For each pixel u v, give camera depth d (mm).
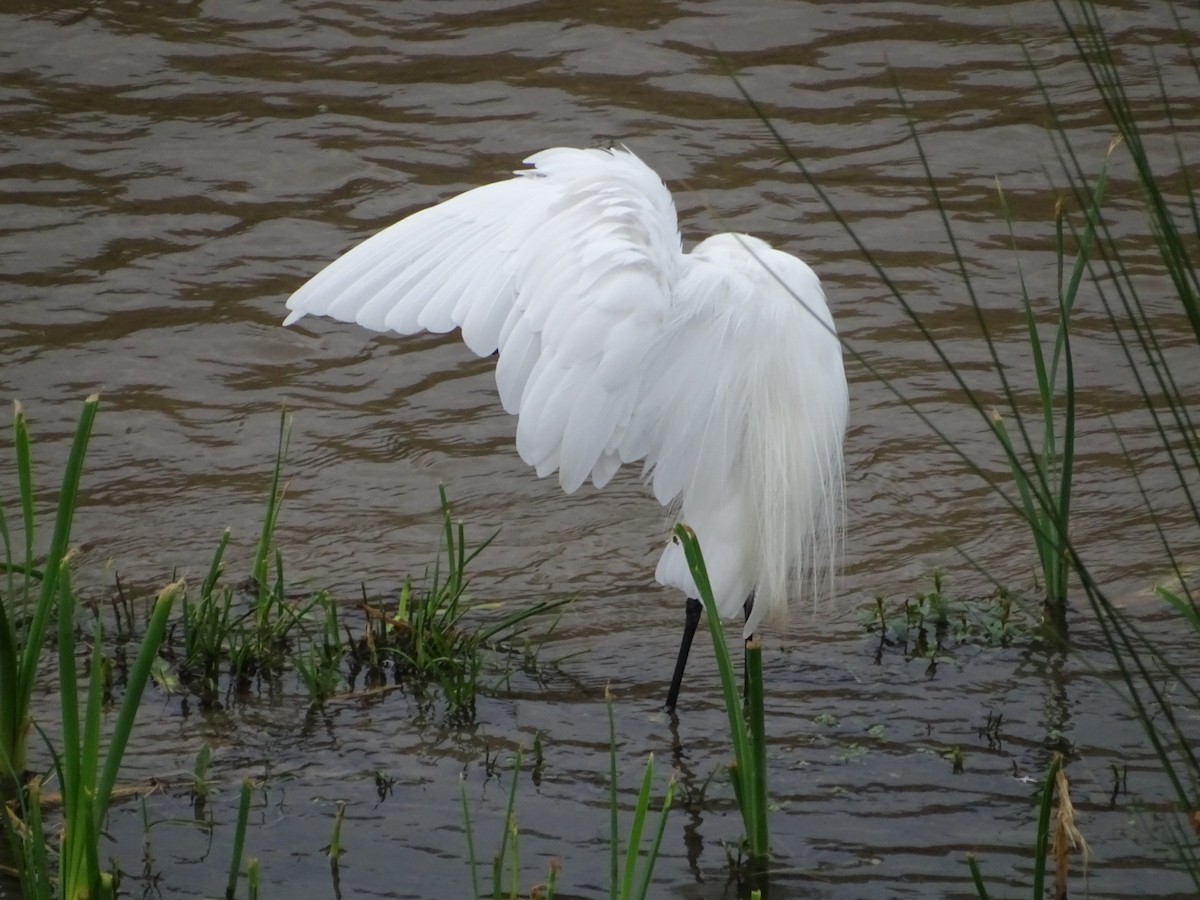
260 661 9008
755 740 6910
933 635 9594
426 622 9195
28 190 14633
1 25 17141
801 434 7832
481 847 7363
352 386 12625
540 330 7211
